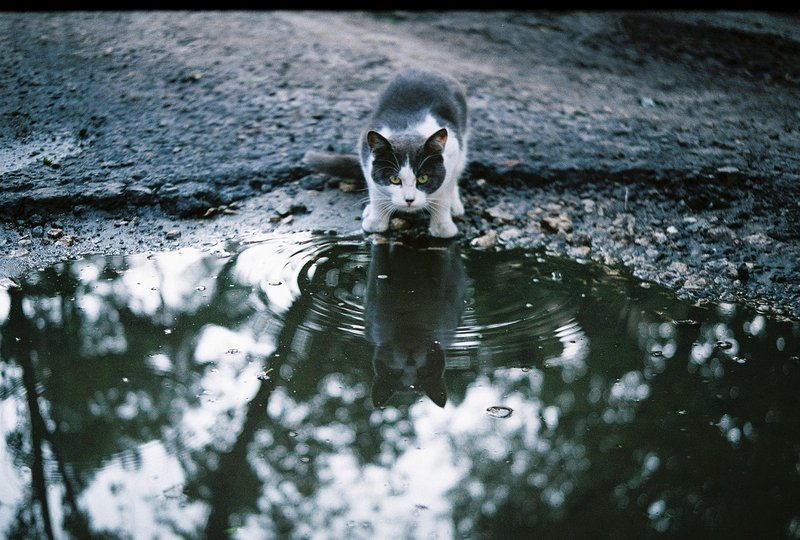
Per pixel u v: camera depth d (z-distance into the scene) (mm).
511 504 1229
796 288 1585
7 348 1432
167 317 1491
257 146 1872
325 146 1875
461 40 2416
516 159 1841
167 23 2348
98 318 1490
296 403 1350
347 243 1669
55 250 1638
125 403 1347
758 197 1771
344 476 1261
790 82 2271
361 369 1396
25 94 2029
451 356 1420
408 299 1530
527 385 1377
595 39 2445
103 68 2123
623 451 1291
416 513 1221
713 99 2174
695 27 2488
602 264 1642
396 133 1663
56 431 1306
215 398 1355
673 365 1419
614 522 1210
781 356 1442
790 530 1201
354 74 2158
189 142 1878
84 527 1199
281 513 1219
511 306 1523
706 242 1688
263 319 1481
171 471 1261
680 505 1228
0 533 1191
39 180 1758
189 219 1721
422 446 1297
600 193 1792
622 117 2037
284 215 1734
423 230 1713
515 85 2166
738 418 1337
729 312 1534
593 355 1431
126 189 1740
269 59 2191
